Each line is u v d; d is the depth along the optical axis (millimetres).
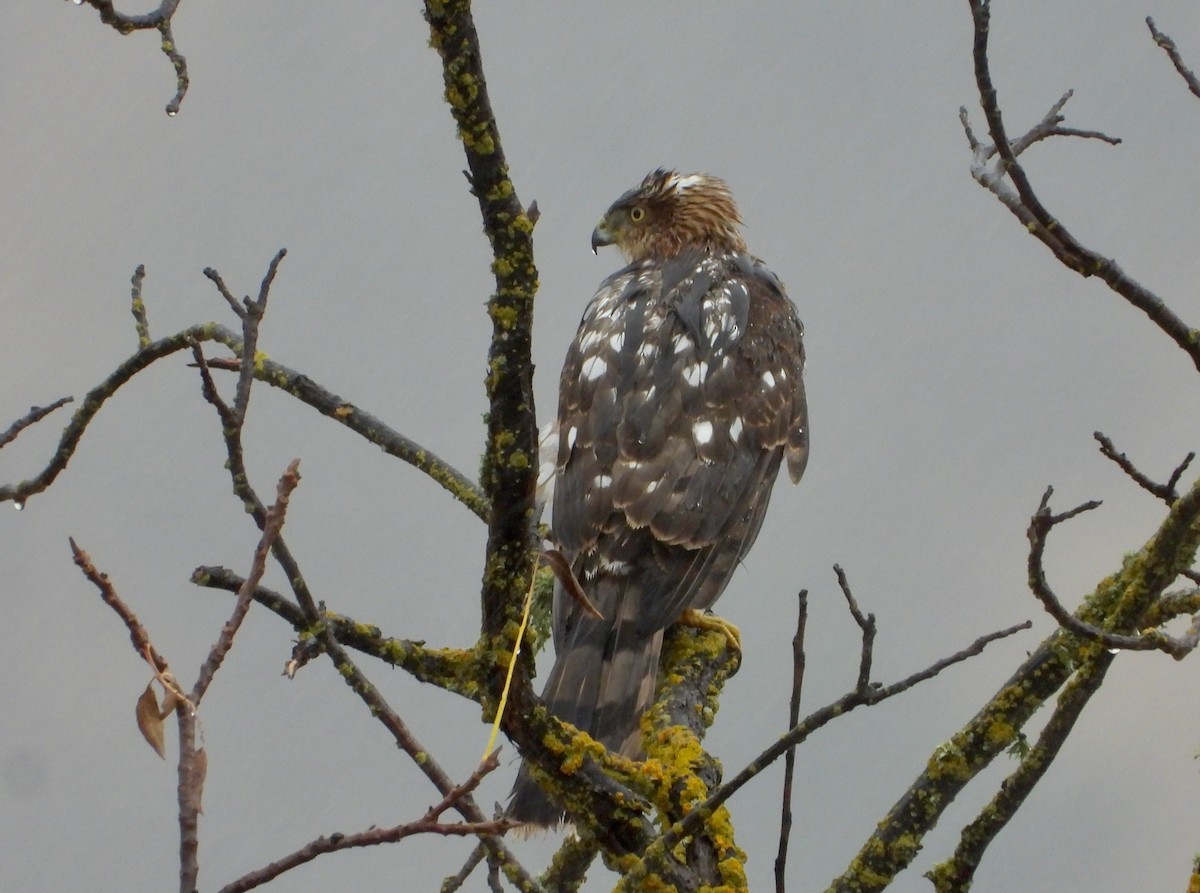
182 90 6211
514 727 7133
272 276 5613
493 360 6164
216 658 4441
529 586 6691
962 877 7559
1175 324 7773
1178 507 7371
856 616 5695
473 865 7992
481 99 5820
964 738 7781
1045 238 7855
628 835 7438
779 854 6559
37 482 9594
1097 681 7484
